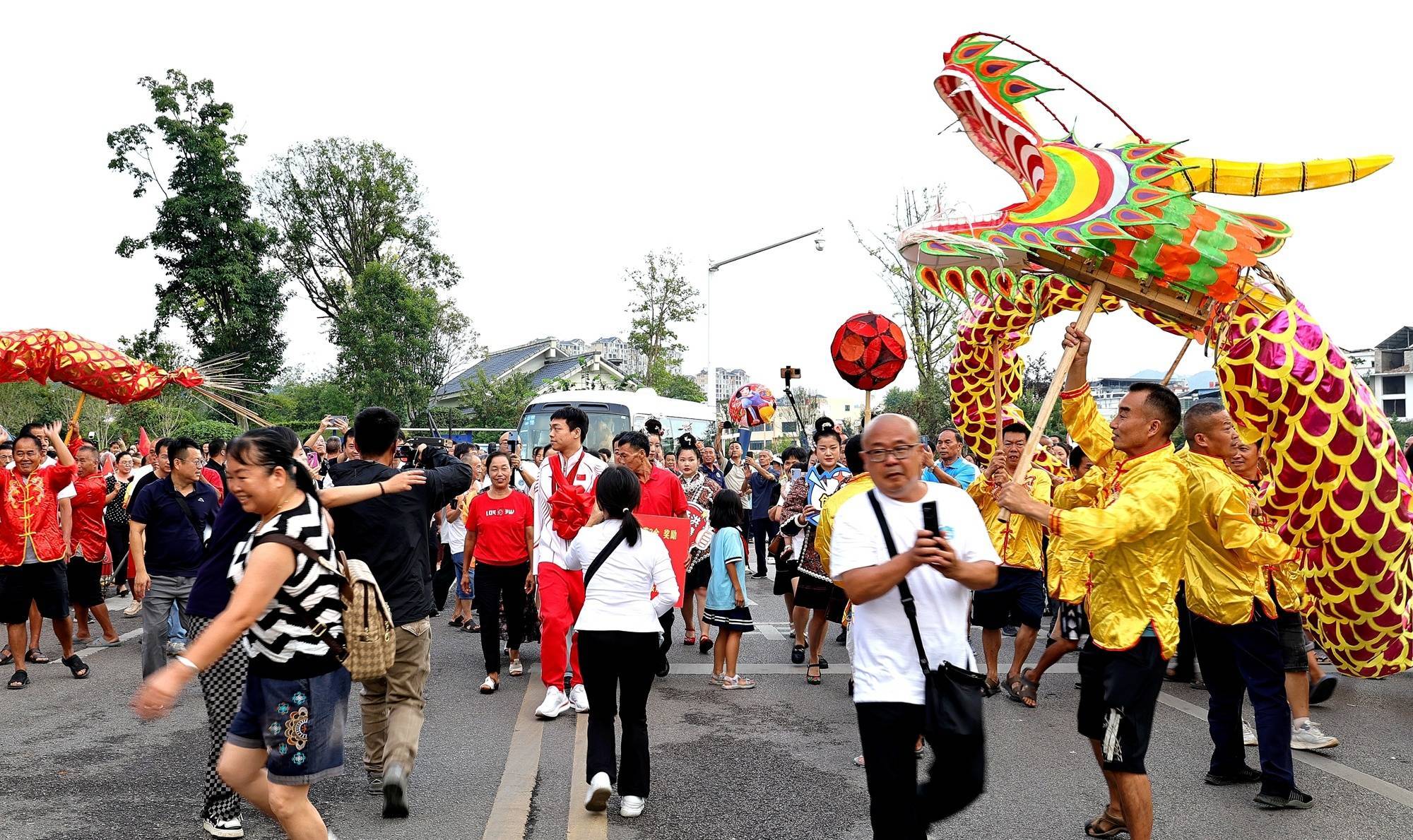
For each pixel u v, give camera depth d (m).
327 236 41.19
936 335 21.22
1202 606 5.16
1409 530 5.74
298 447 3.92
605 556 4.99
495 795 5.21
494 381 40.81
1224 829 4.73
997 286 5.57
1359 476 5.64
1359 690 7.80
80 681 8.12
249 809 5.05
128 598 12.79
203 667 3.26
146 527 6.95
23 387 29.98
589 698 4.97
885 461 3.52
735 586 7.81
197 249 32.81
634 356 54.38
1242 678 5.28
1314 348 5.62
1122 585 4.22
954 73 5.64
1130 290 5.39
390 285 36.69
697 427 27.12
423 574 5.17
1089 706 4.35
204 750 6.08
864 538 3.50
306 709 3.66
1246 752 6.02
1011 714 6.98
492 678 7.68
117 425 29.92
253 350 32.97
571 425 7.11
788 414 52.09
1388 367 50.47
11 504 7.86
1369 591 5.83
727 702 7.39
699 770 5.68
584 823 4.82
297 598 3.61
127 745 6.17
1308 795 5.05
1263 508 6.00
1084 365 5.22
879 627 3.50
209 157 32.66
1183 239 5.07
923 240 5.13
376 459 5.19
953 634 3.48
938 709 3.36
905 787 3.44
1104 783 5.43
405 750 4.87
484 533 7.80
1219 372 5.86
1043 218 5.18
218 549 4.39
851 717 6.92
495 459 7.86
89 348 7.25
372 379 35.72
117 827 4.73
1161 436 4.33
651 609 5.04
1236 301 5.59
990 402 8.17
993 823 4.83
